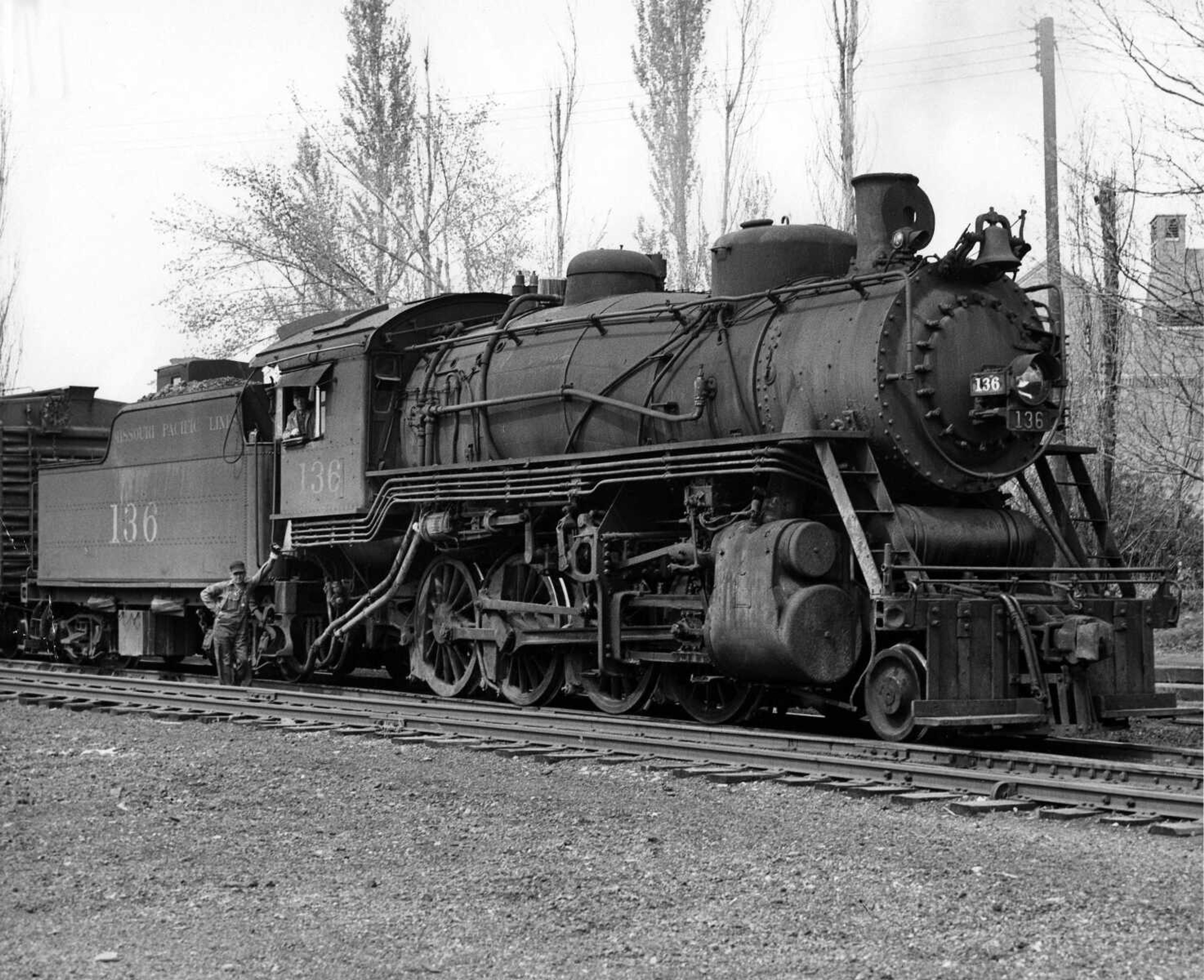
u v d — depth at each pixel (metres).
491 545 13.91
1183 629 21.52
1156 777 8.56
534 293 15.40
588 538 12.33
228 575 16.78
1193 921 5.96
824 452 10.65
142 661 20.70
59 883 6.66
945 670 10.07
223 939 5.77
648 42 29.94
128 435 18.66
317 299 30.84
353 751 10.56
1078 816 7.92
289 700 13.69
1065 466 20.95
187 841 7.52
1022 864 6.91
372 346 14.79
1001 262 10.90
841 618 10.69
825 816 8.05
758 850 7.22
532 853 7.19
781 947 5.65
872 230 11.42
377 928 5.90
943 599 10.12
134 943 5.73
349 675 18.03
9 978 5.29
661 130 29.88
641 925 5.93
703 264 29.94
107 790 8.95
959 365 10.84
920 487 11.04
